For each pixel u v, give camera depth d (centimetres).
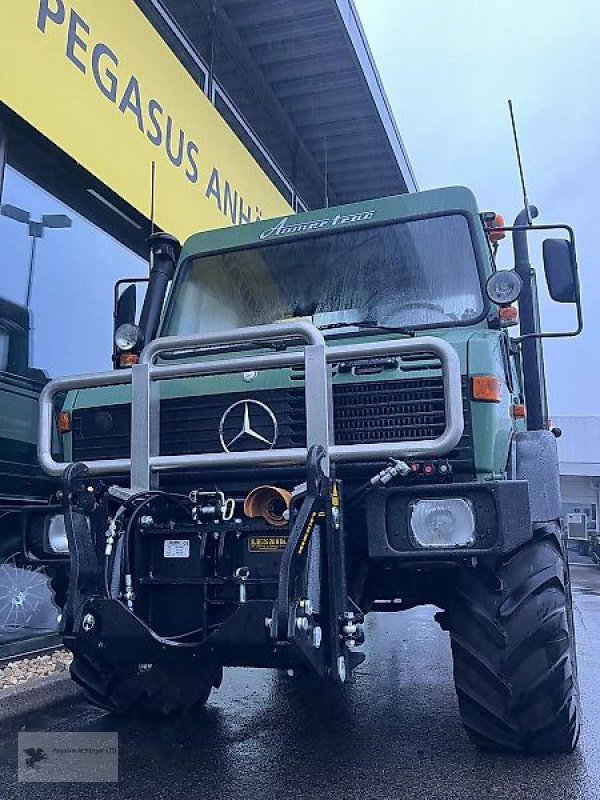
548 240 392
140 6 763
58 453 430
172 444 366
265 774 334
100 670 396
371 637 744
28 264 612
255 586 313
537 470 364
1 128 536
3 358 575
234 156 869
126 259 743
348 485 331
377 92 1040
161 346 341
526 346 489
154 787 318
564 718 332
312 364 315
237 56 944
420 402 334
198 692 436
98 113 603
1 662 545
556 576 338
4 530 570
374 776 329
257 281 465
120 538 329
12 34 506
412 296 420
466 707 338
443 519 297
